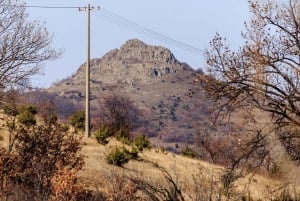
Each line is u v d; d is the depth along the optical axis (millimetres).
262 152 42812
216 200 26578
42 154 40625
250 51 43906
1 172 36844
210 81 43719
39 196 34188
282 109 43812
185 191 28688
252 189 36938
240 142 42875
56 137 42188
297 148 43000
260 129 43312
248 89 43719
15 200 33688
